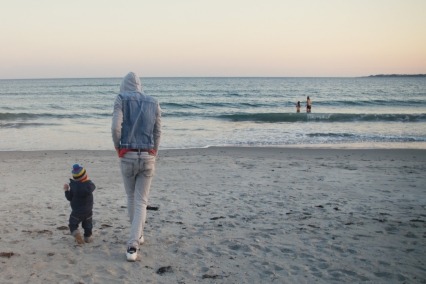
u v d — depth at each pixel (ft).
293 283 12.19
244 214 20.45
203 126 83.97
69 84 451.94
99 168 37.60
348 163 40.22
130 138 13.30
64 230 17.61
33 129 77.41
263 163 40.06
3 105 148.05
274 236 16.69
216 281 12.37
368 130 76.54
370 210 21.01
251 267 13.44
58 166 39.06
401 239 16.12
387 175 32.63
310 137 66.80
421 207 21.68
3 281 12.19
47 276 12.59
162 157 44.88
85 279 12.39
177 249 15.11
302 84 431.84
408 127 81.25
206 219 19.51
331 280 12.37
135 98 13.48
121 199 24.31
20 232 17.30
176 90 280.72
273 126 84.17
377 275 12.69
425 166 38.24
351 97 205.46
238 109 132.67
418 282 12.15
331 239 16.20
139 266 13.46
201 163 40.19
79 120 95.66
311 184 28.73
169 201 23.56
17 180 31.81
